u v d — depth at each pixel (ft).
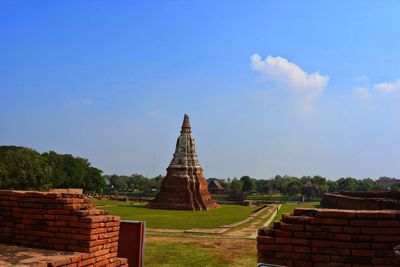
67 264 21.66
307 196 333.83
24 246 25.30
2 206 26.73
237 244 59.93
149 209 150.00
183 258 47.88
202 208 156.66
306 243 19.58
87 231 23.95
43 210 25.31
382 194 111.65
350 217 19.12
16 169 183.32
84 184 325.21
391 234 18.65
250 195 399.85
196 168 165.68
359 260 18.81
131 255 31.30
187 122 173.78
